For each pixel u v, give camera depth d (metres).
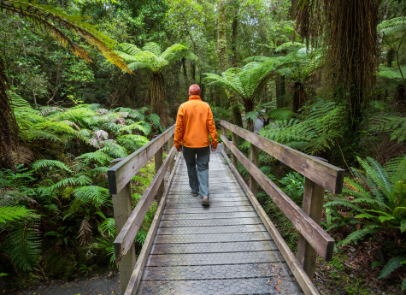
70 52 7.25
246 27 12.08
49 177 3.89
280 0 11.01
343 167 3.84
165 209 3.16
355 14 3.11
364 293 2.38
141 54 7.52
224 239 2.44
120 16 8.96
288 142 4.61
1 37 4.78
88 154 4.12
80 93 8.82
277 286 1.79
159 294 1.73
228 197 3.52
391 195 2.70
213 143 3.22
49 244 3.43
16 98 4.88
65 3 7.42
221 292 1.75
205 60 11.84
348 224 3.05
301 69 5.96
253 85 6.27
